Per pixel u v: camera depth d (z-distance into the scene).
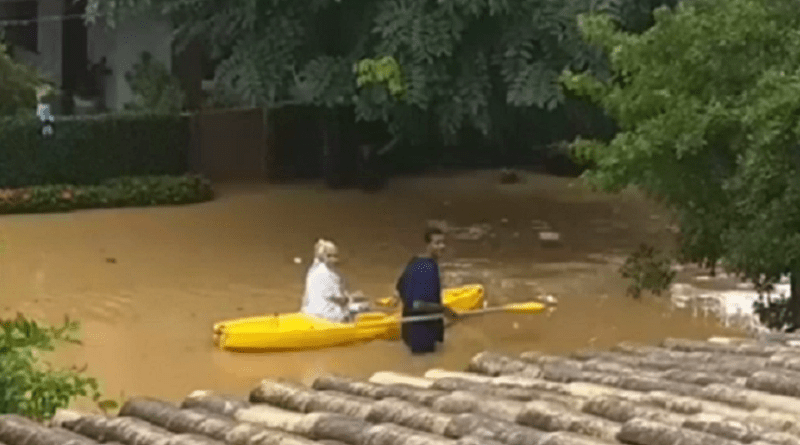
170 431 10.74
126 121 55.09
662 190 26.94
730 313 33.94
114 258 41.78
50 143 53.56
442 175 60.75
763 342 15.34
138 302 35.66
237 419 10.84
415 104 45.50
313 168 60.09
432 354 29.02
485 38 44.25
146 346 30.80
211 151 57.62
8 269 39.94
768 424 9.66
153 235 45.94
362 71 42.94
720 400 10.84
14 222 48.28
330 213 50.59
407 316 29.11
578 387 11.48
